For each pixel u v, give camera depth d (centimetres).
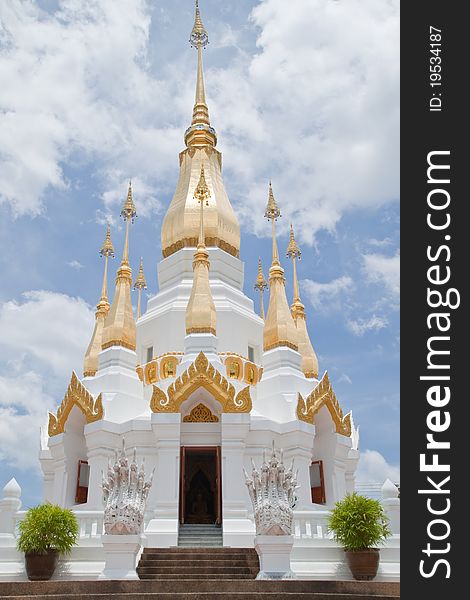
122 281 3694
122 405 3262
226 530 2747
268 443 3091
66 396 3288
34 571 2153
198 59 4819
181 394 3022
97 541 2377
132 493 2145
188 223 4038
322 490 3297
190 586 1809
